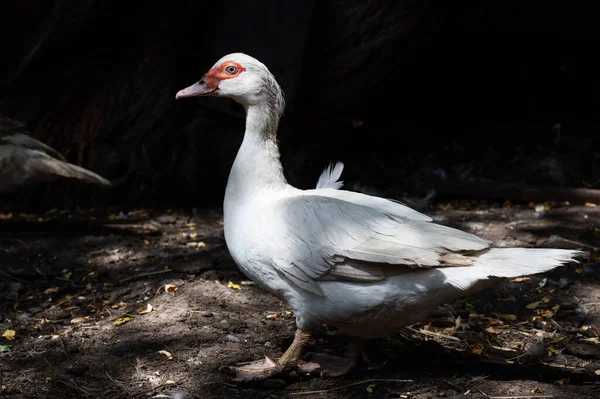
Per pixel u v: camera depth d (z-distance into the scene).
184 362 3.87
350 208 3.54
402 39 6.78
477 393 3.53
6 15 6.49
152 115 6.86
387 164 7.64
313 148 7.31
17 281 5.05
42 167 5.69
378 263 3.39
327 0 6.80
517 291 4.85
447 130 8.20
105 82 6.87
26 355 3.95
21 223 6.30
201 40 6.93
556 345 4.09
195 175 6.95
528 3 8.11
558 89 8.53
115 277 5.13
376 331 3.66
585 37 8.23
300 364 3.74
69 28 6.47
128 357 3.92
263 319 4.44
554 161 7.43
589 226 6.12
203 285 4.92
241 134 6.96
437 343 4.16
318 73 6.96
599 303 4.64
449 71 8.44
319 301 3.51
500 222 6.30
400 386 3.63
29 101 6.79
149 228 6.26
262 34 6.65
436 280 3.36
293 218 3.50
